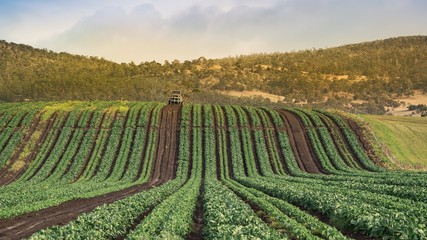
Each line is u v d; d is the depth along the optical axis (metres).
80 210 34.31
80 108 90.88
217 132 84.44
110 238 22.78
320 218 28.98
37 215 31.73
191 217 29.95
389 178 52.00
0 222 28.33
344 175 64.62
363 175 59.62
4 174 67.88
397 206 28.09
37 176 66.31
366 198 32.97
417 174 57.53
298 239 20.75
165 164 74.19
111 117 87.44
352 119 90.25
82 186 53.34
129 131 82.88
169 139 82.12
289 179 59.00
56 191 46.75
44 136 80.31
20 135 79.19
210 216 27.47
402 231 19.12
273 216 28.33
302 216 27.09
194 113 90.38
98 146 77.75
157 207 30.98
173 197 37.53
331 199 31.16
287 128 86.12
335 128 86.00
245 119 88.50
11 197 40.25
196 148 78.56
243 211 27.89
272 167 73.50
